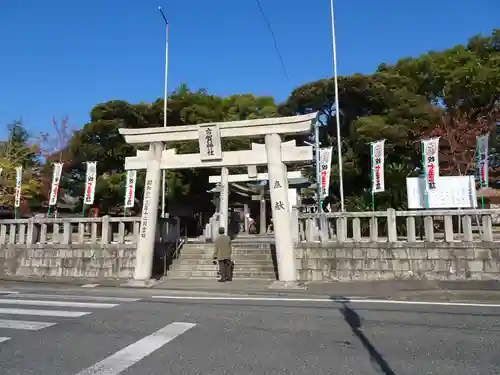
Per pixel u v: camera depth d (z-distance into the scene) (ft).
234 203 109.60
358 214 44.27
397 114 93.15
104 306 30.25
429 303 30.73
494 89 94.99
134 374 15.28
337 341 19.71
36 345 19.38
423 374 15.11
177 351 18.20
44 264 53.26
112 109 105.81
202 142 42.78
